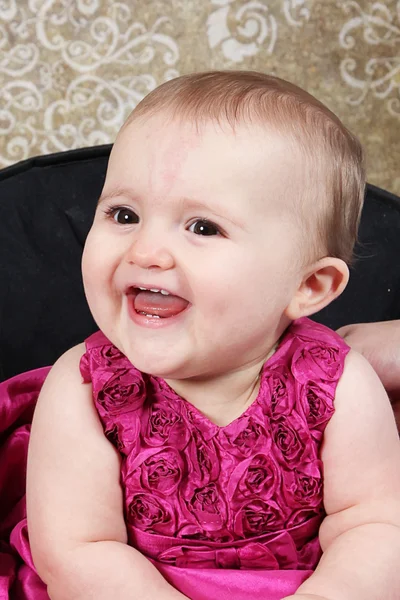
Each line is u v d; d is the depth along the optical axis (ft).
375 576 2.76
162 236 2.60
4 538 3.64
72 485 2.90
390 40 5.77
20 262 4.51
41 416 3.01
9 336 4.43
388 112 5.90
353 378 3.11
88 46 5.54
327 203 2.92
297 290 2.93
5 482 3.72
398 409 4.03
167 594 2.73
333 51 5.74
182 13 5.54
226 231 2.63
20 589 3.20
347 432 3.04
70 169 4.79
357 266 4.85
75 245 4.66
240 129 2.69
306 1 5.61
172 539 2.93
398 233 4.89
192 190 2.59
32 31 5.47
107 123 5.71
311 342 3.15
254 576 2.85
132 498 2.94
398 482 3.07
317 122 2.88
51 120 5.65
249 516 2.96
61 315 4.56
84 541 2.86
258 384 3.08
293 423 3.02
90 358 3.03
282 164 2.72
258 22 5.61
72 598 2.81
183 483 2.96
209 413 3.05
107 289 2.71
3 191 4.60
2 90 5.55
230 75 2.93
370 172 6.00
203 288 2.60
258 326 2.80
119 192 2.68
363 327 4.15
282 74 5.73
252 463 2.96
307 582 2.75
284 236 2.76
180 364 2.68
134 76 5.63
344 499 3.04
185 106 2.71
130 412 2.97
